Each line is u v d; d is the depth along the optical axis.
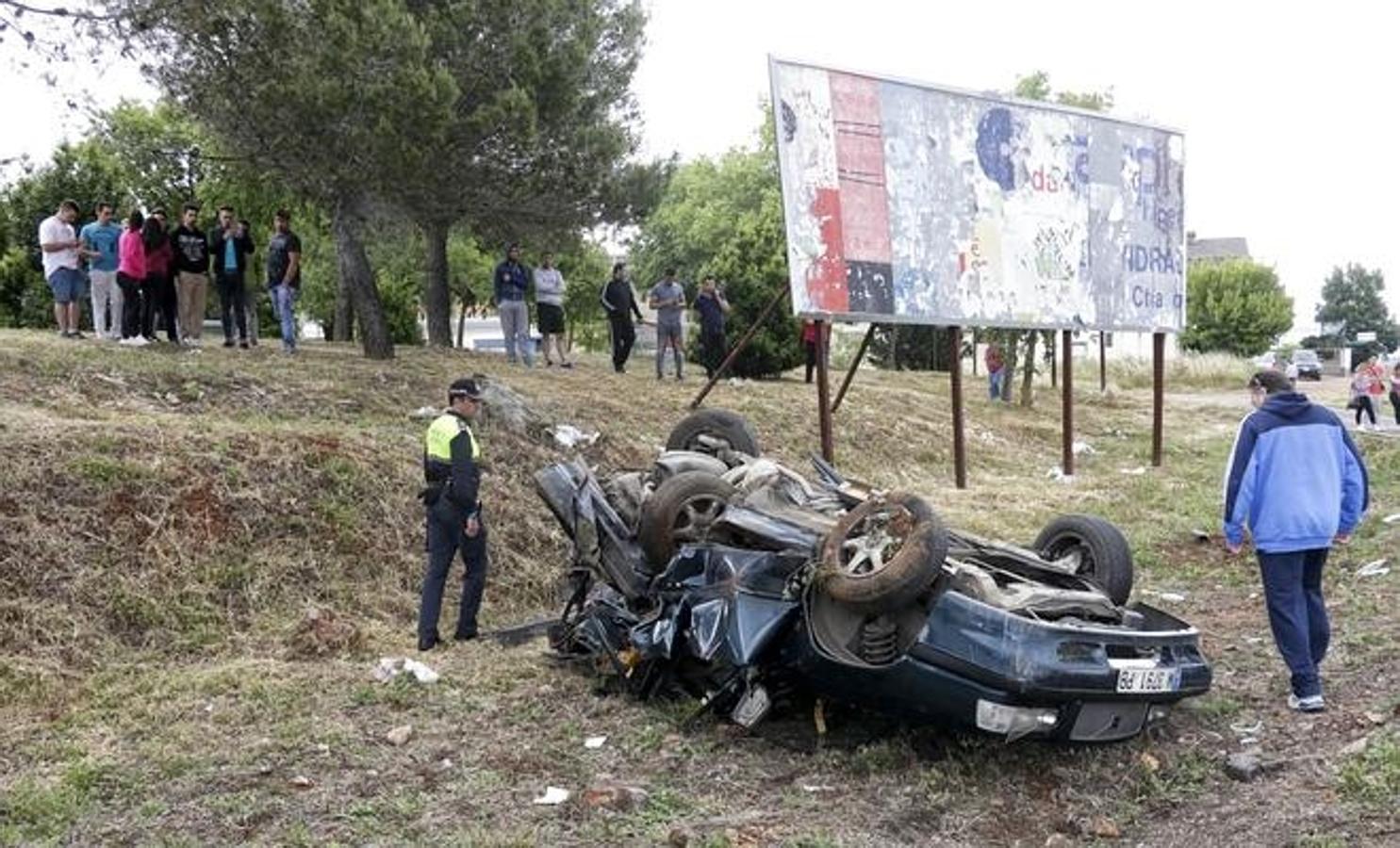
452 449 8.55
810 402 19.41
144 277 15.33
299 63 15.27
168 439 10.14
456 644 8.68
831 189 13.62
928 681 5.99
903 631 6.32
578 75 18.77
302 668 7.88
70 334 15.25
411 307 31.11
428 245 22.56
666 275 19.92
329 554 9.64
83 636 8.02
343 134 15.91
